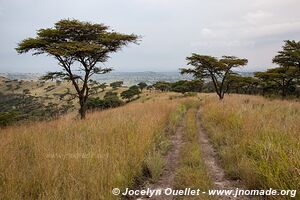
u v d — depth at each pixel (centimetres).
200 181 545
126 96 7069
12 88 15450
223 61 2905
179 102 2800
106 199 443
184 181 559
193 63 2955
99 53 1684
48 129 1046
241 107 1420
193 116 1741
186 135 1064
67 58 1600
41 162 559
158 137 966
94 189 457
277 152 560
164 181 597
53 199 417
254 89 5481
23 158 636
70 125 1128
